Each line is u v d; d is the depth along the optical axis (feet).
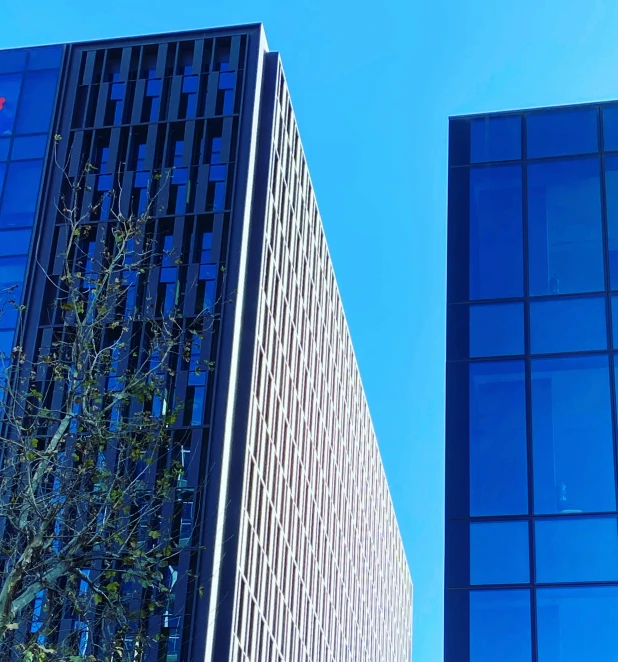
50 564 84.23
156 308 264.52
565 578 113.50
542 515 116.98
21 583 82.07
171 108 291.38
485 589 114.11
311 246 360.48
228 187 286.66
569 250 132.98
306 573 335.88
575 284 130.41
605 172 137.69
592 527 115.55
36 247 277.23
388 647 494.59
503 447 121.60
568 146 140.56
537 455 120.47
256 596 272.31
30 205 284.20
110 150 286.25
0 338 264.11
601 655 109.60
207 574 242.99
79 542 84.99
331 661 368.27
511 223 136.05
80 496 86.17
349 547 412.57
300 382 336.08
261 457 282.56
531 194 137.90
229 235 279.90
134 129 289.53
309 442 347.15
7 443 90.68
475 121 144.97
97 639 109.91
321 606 356.18
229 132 290.97
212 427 258.57
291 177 330.34
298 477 329.52
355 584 422.00
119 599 89.92
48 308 265.13
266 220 295.07
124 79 296.92
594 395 123.03
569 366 125.29
